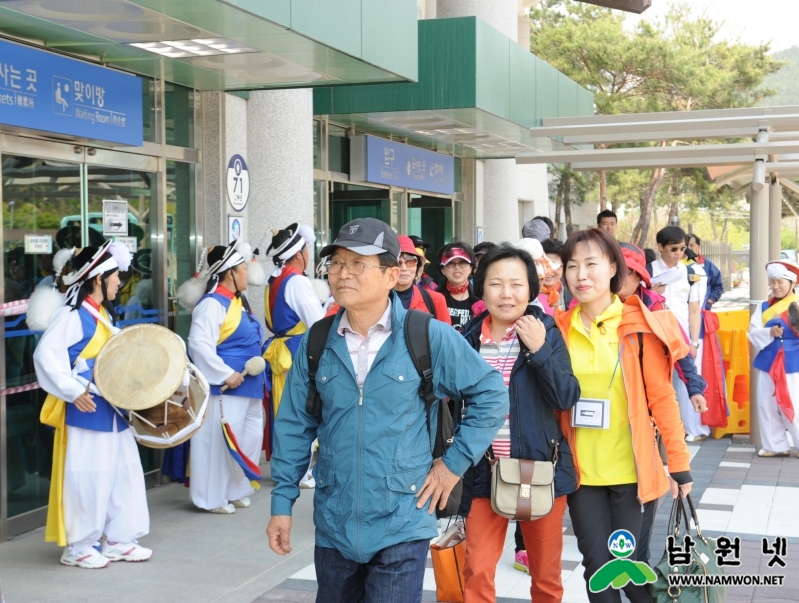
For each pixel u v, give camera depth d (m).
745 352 10.71
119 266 5.99
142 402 5.82
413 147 13.71
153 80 8.25
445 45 10.42
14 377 6.79
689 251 10.02
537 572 4.47
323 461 3.53
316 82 8.38
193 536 6.75
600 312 4.39
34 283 6.93
